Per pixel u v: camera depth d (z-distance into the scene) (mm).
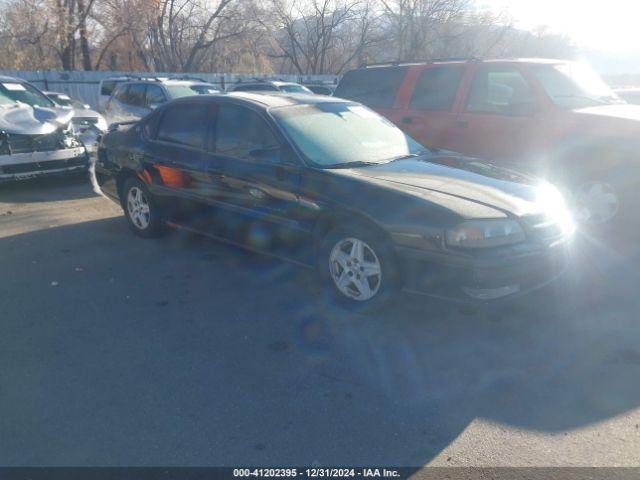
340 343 3990
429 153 5328
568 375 3570
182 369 3672
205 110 5492
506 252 3801
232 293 4875
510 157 6566
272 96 5461
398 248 3973
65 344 4008
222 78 24656
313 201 4438
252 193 4914
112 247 6125
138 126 6320
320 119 5145
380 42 31375
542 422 3117
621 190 5871
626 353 3828
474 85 6934
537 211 4059
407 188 4141
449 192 4102
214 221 5410
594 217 6188
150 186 6012
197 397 3361
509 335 4086
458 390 3420
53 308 4594
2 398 3365
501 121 6570
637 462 2803
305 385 3480
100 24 28109
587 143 5918
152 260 5711
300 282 5102
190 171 5477
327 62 33750
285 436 3016
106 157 6742
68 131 9164
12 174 8352
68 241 6352
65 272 5383
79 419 3164
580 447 2916
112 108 13859
